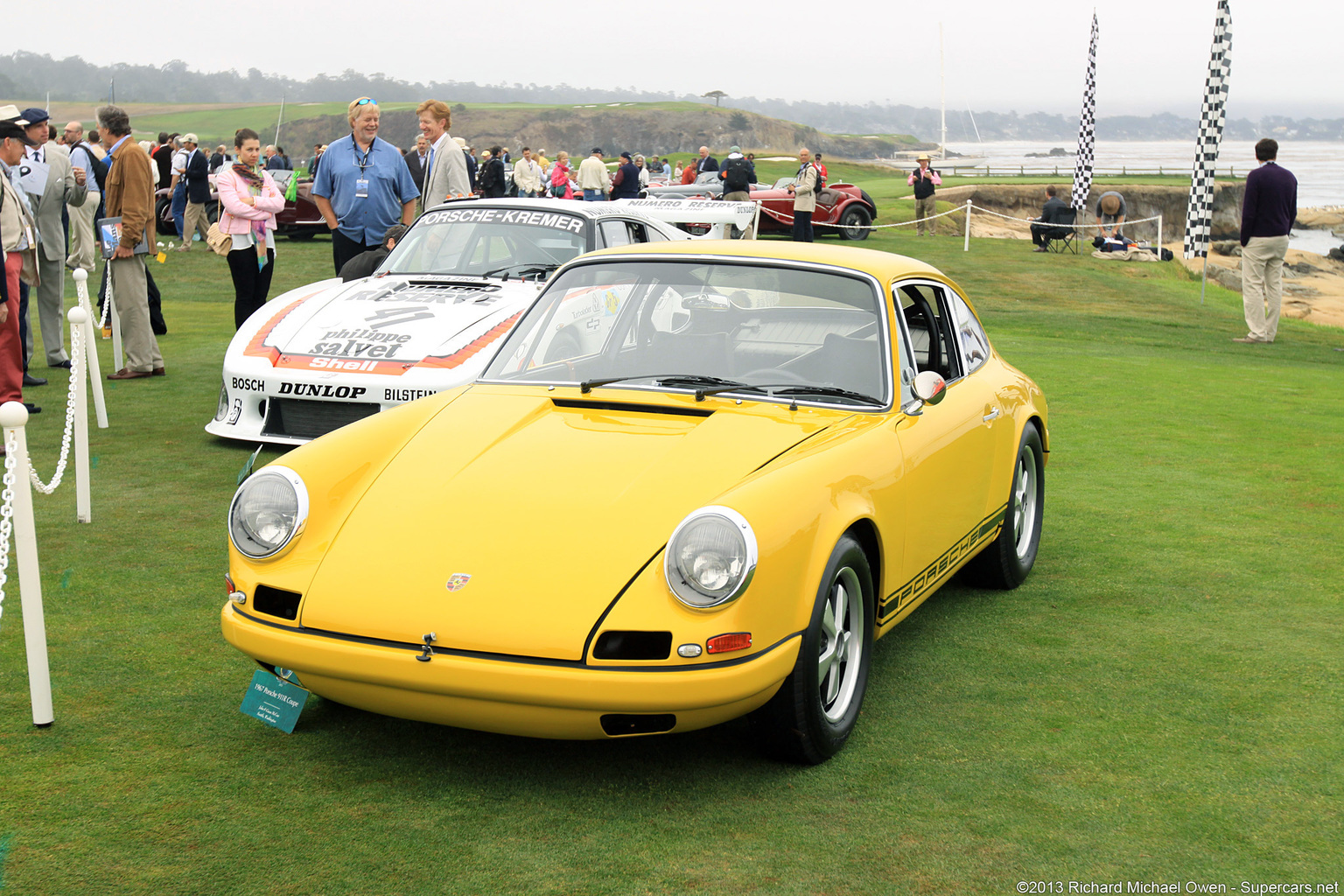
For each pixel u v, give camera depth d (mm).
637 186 24484
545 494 3182
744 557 2832
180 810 2920
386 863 2695
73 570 4801
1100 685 3904
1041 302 17734
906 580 3764
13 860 2654
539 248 7480
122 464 6559
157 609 4375
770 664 2898
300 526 3182
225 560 4973
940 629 4477
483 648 2818
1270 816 3012
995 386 4816
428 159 9641
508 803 3010
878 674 3998
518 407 3760
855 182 60969
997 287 19141
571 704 2783
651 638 2803
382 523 3186
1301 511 6277
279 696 3328
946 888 2635
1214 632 4453
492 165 22500
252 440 6699
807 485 3145
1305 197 93500
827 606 3242
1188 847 2844
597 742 3400
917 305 4359
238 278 9023
